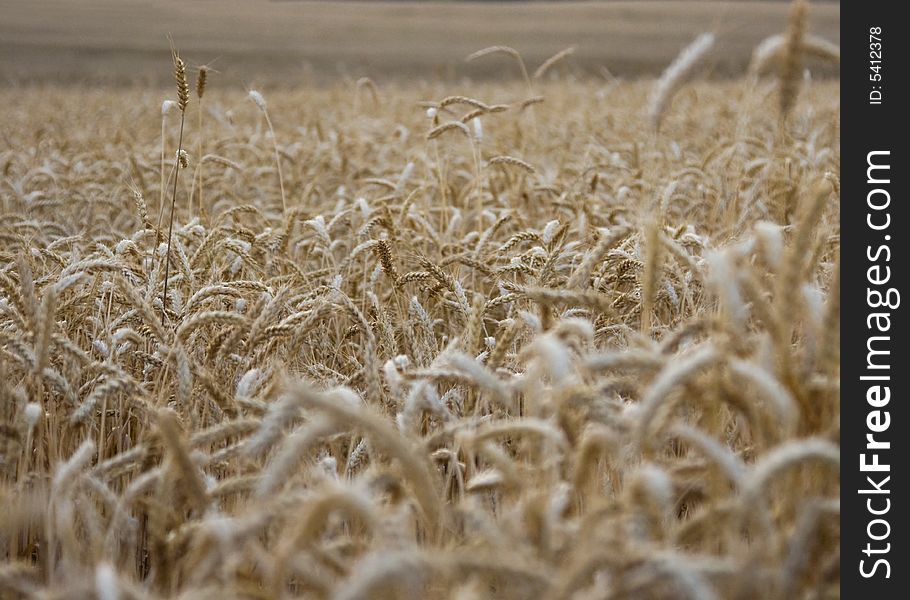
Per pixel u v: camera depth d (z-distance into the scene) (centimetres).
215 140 1008
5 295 408
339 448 301
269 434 217
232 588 198
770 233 219
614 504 197
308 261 537
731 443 295
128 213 705
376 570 154
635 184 630
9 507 262
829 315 206
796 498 204
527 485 228
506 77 3600
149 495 299
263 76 3319
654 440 218
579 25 6172
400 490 222
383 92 2023
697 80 1786
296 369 372
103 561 226
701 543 245
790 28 261
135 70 3650
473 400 303
